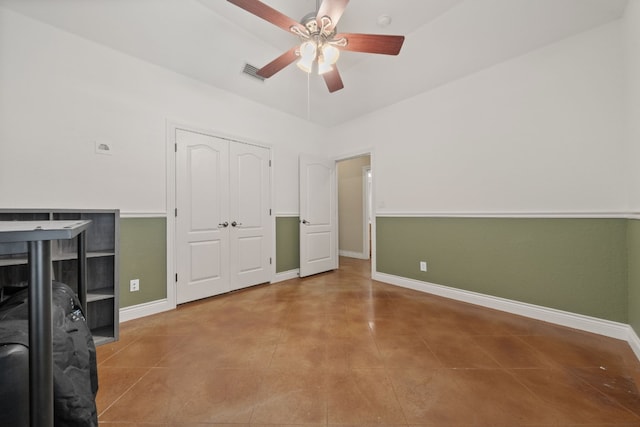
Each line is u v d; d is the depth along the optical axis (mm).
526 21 2080
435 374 1476
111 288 2184
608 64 1905
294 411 1205
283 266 3715
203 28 2334
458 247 2785
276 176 3631
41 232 572
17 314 788
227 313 2438
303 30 1804
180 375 1483
